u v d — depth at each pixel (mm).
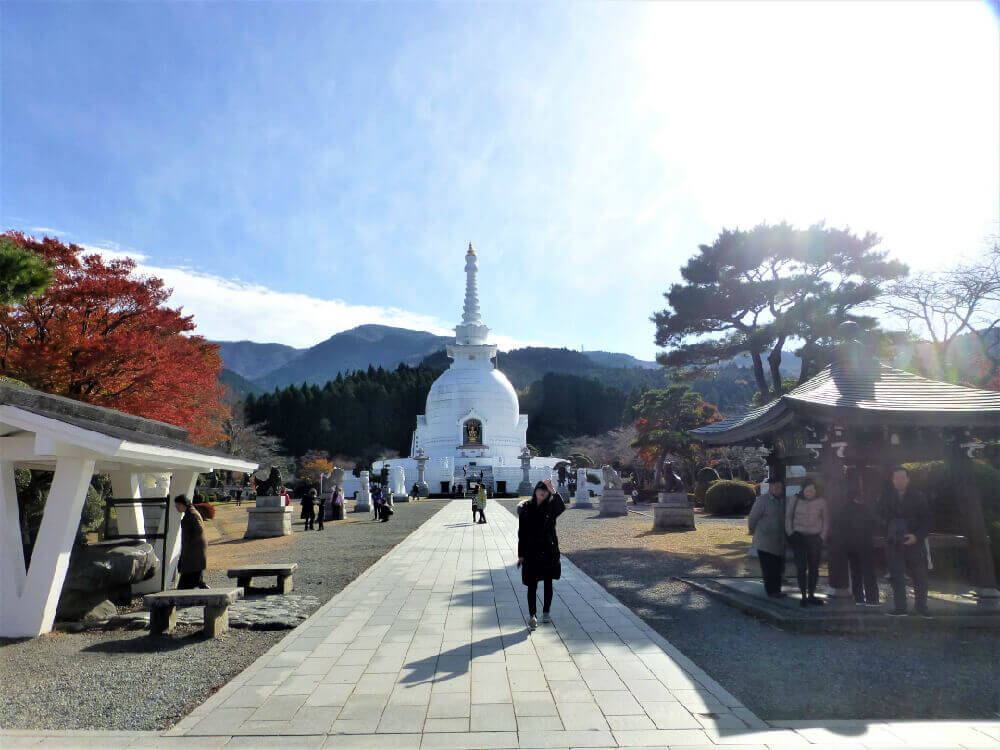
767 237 30734
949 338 33625
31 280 14273
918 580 10016
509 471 68750
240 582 13555
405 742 5840
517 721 6277
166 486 20906
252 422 106375
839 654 8609
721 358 34281
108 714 6625
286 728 6160
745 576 14406
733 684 7441
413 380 126875
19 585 10039
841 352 12539
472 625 10133
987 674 7754
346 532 27812
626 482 71688
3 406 9648
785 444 12852
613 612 11016
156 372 24969
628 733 5992
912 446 11461
